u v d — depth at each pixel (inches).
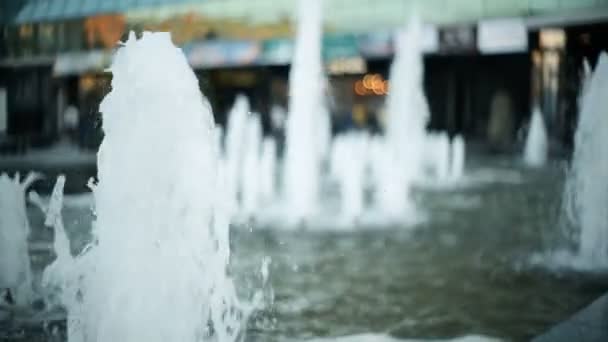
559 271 262.2
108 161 152.0
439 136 1069.1
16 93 1300.4
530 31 1015.6
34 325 189.5
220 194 158.6
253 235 345.7
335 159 705.0
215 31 1127.0
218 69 1214.3
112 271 150.7
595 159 285.3
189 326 153.9
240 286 239.8
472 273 260.2
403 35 1002.7
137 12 1168.8
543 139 855.7
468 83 1146.7
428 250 308.0
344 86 1248.2
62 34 1234.6
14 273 229.3
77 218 391.2
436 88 1167.0
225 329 184.7
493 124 1072.2
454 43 971.9
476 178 661.3
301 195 447.8
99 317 151.6
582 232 287.1
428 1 995.9
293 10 1074.7
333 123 1198.3
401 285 242.1
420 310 210.5
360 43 1032.2
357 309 209.2
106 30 1189.1
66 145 1139.9
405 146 834.2
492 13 946.7
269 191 522.9
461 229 365.4
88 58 1208.2
